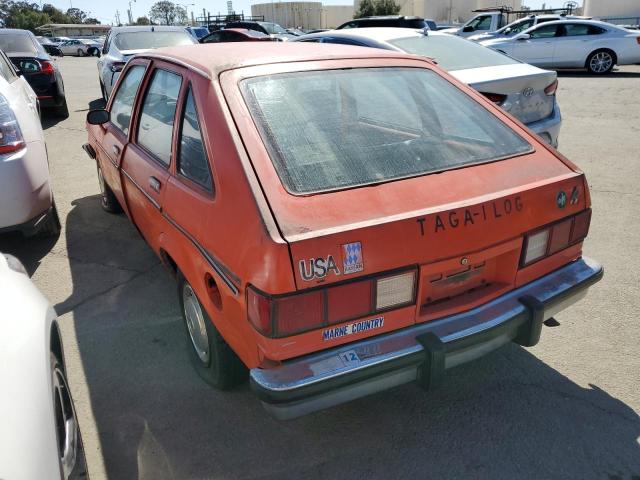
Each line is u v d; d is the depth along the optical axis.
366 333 2.04
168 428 2.58
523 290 2.43
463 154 2.50
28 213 3.89
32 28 86.62
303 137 2.27
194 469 2.35
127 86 3.93
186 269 2.52
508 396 2.75
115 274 4.11
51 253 4.48
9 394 1.55
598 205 5.23
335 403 2.01
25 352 1.73
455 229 2.11
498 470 2.31
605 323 3.33
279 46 3.04
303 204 2.00
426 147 2.48
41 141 4.21
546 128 5.42
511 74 5.34
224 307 2.18
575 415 2.61
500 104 5.20
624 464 2.33
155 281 4.00
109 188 5.04
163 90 3.00
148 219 3.12
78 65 26.42
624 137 7.80
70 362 3.07
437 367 2.10
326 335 1.97
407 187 2.19
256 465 2.37
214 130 2.25
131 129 3.44
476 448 2.43
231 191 2.09
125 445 2.48
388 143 2.42
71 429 2.12
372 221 1.97
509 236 2.28
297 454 2.42
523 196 2.30
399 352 2.05
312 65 2.64
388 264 1.99
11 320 1.83
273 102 2.37
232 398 2.77
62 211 5.44
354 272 1.93
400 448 2.44
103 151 4.20
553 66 15.40
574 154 6.98
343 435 2.53
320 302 1.90
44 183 4.06
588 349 3.10
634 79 13.81
